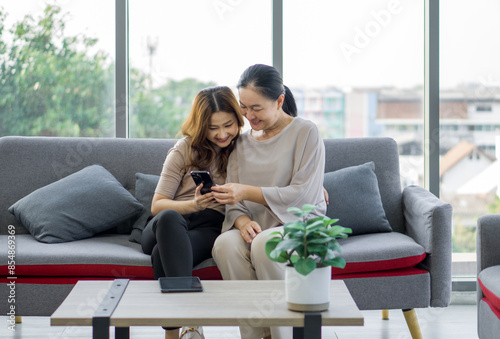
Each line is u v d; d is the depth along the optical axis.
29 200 2.62
